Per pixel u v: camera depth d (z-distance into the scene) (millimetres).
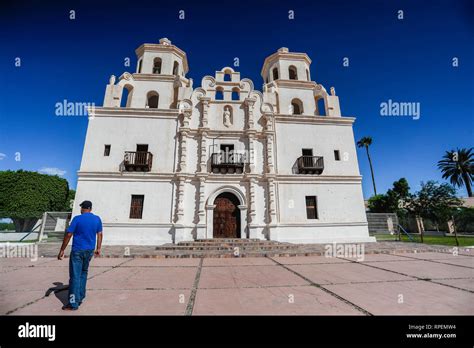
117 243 15234
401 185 35344
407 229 33156
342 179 17812
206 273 6797
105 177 16188
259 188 17094
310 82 21031
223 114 18422
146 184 16359
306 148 18344
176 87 20703
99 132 17094
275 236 16078
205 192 16594
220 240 14953
